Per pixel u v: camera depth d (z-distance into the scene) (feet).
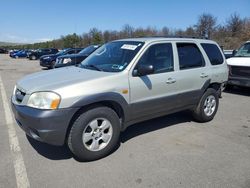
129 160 13.01
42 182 11.03
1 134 16.15
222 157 13.51
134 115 14.23
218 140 15.75
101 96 12.36
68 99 11.57
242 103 25.67
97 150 12.86
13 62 95.25
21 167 12.17
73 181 11.12
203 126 18.22
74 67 15.76
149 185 10.94
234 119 20.07
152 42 15.08
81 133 12.22
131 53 14.51
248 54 30.71
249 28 129.90
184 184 11.05
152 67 13.42
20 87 12.94
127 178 11.42
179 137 16.08
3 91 31.32
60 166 12.33
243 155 13.79
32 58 113.19
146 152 13.92
